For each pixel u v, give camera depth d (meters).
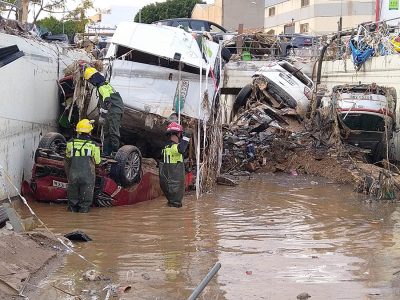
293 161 18.02
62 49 14.57
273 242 8.94
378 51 20.45
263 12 58.31
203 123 13.73
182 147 11.40
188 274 7.12
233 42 27.28
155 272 7.16
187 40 13.71
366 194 13.86
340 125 17.55
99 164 11.08
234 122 20.77
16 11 14.10
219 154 15.16
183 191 11.69
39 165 11.24
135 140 14.99
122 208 11.31
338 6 49.12
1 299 5.84
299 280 7.00
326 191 14.34
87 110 13.23
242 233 9.49
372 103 17.16
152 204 11.87
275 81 21.84
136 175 11.77
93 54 18.84
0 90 10.33
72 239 8.64
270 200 12.87
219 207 11.80
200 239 8.98
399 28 21.41
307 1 50.97
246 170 17.72
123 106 12.26
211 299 6.25
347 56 23.12
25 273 6.57
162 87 13.60
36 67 12.44
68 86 13.55
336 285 6.81
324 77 25.09
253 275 7.17
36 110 12.49
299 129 20.55
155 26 13.75
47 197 11.28
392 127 17.61
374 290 6.63
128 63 13.57
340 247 8.70
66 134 14.20
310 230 9.87
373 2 48.66
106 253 7.99
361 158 17.56
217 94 14.54
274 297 6.37
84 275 6.82
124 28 13.69
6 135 10.64
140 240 8.80
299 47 28.39
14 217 8.51
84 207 10.73
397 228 10.11
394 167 16.66
